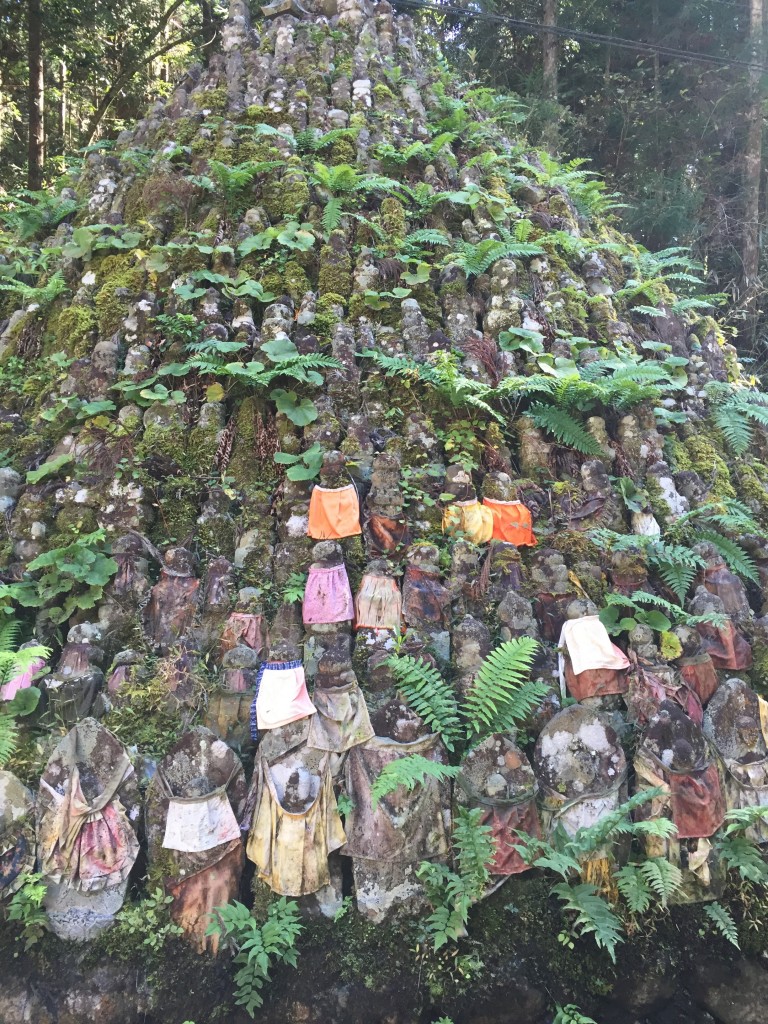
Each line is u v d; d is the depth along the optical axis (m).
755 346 14.82
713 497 6.09
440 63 13.80
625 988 3.98
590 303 7.53
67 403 5.86
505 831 4.13
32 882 3.89
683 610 5.07
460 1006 3.85
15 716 4.33
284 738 4.19
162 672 4.51
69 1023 3.73
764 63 15.68
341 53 10.91
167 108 10.17
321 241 7.49
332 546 4.89
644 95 17.45
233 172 7.59
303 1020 3.79
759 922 4.16
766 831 4.38
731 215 16.69
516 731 4.45
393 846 4.06
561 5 17.64
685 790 4.24
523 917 4.07
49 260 7.90
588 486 5.73
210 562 5.03
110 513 5.25
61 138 18.48
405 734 4.22
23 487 5.66
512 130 15.50
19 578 5.14
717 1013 4.01
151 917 3.94
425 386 6.16
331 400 5.94
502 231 7.93
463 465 5.51
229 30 11.02
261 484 5.62
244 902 4.10
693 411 7.11
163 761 4.11
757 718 4.52
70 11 15.89
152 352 6.31
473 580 5.02
